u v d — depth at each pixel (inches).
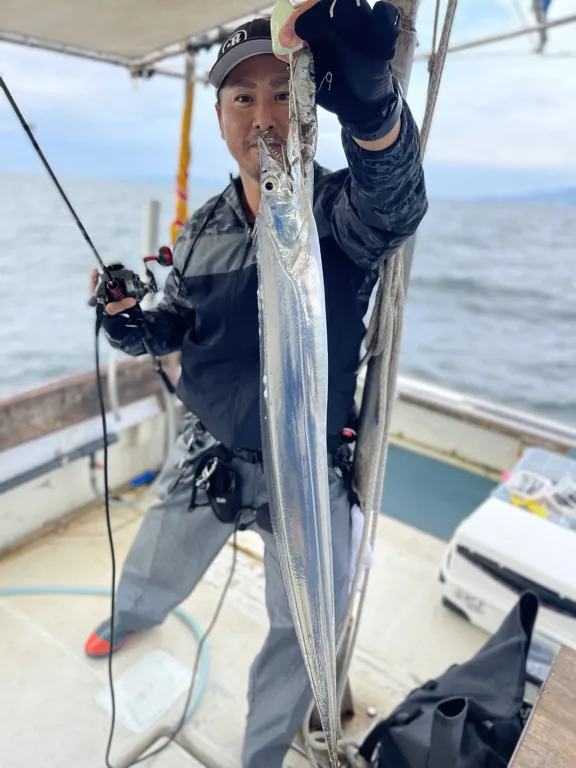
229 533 58.2
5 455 82.2
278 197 28.8
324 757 57.9
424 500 103.3
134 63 87.6
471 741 46.6
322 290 29.9
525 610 58.1
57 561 83.7
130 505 97.8
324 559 32.4
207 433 56.4
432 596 81.7
